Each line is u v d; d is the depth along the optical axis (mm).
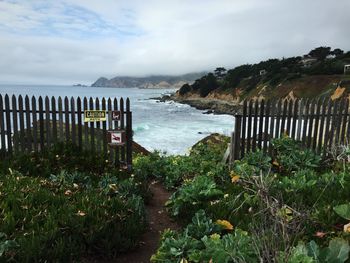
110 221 4543
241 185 6074
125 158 8367
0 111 7789
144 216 5293
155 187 8266
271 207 2959
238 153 8289
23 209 4488
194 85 125750
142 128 45500
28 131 7938
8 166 6934
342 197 4949
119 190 6184
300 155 7727
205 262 3166
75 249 3875
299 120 8508
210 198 5613
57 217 4359
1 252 3348
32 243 3607
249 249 2953
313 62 98375
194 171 8609
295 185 5316
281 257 2520
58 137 8516
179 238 3701
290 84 75000
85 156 7879
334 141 8336
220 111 80125
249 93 90062
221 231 4258
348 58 84625
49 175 6824
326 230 3721
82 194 5379
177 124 52188
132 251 4523
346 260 2826
